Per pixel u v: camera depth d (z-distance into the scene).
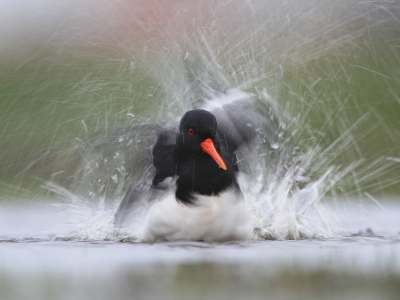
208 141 9.91
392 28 15.98
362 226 11.80
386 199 14.55
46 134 15.54
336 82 15.29
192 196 9.97
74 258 8.61
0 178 15.20
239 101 11.75
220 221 9.99
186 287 6.63
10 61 17.17
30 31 17.11
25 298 6.22
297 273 7.32
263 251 9.05
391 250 9.09
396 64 15.98
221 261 8.24
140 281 6.93
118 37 15.18
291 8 14.91
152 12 14.61
